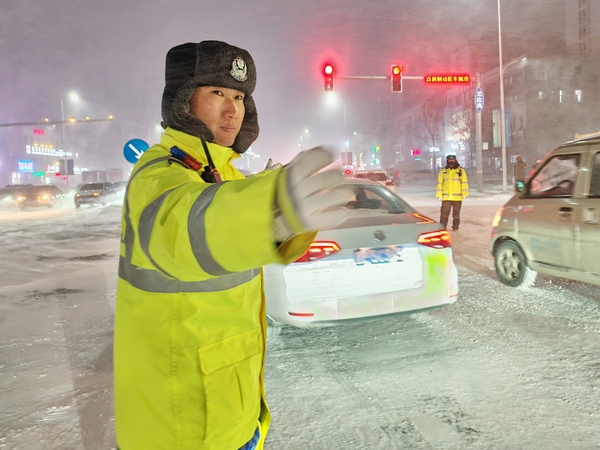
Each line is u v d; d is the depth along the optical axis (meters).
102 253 10.92
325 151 0.73
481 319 5.18
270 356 4.32
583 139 5.62
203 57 1.34
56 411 3.35
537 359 4.05
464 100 66.31
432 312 5.50
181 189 0.93
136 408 1.19
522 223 6.24
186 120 1.31
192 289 1.14
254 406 1.27
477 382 3.66
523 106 56.03
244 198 0.78
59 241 13.35
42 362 4.27
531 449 2.77
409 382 3.70
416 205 21.05
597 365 3.90
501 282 6.76
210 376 1.16
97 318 5.67
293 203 0.71
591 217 5.27
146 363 1.16
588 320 5.03
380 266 4.30
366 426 3.08
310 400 3.46
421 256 4.45
